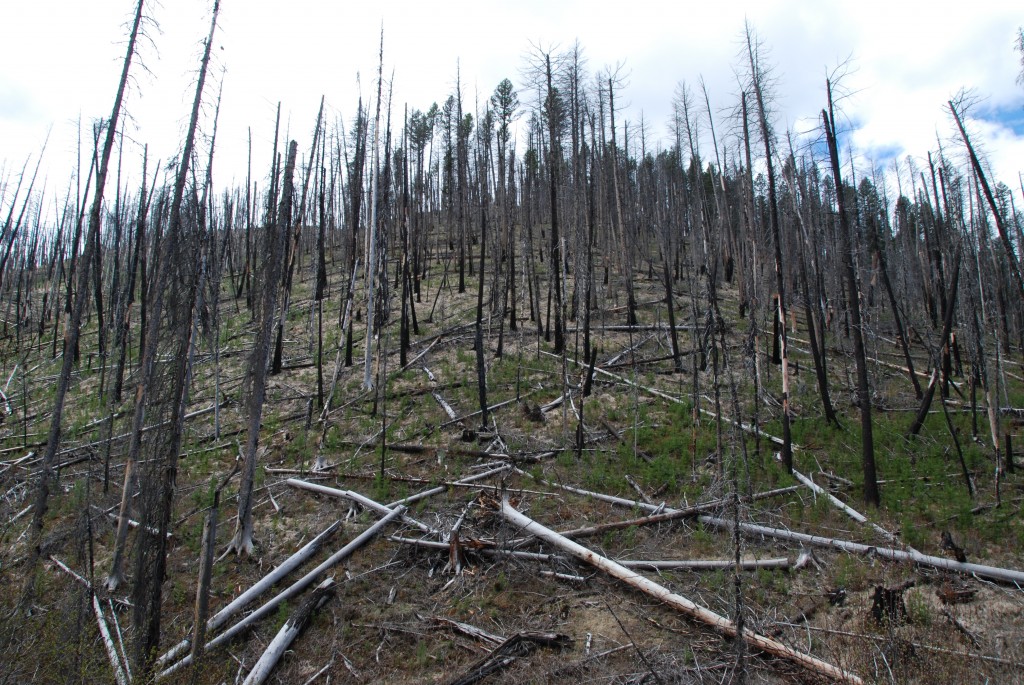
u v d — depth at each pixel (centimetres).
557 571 876
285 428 1423
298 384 1684
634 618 780
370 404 1516
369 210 2062
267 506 1093
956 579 834
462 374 1661
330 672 721
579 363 1727
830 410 1396
